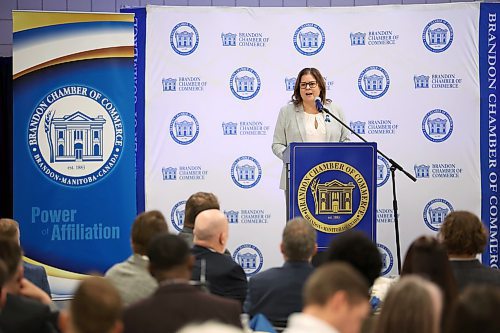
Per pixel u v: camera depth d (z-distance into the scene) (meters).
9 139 12.31
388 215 11.54
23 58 9.88
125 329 4.50
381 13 11.54
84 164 10.04
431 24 11.50
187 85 11.48
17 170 9.89
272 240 11.55
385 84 11.54
